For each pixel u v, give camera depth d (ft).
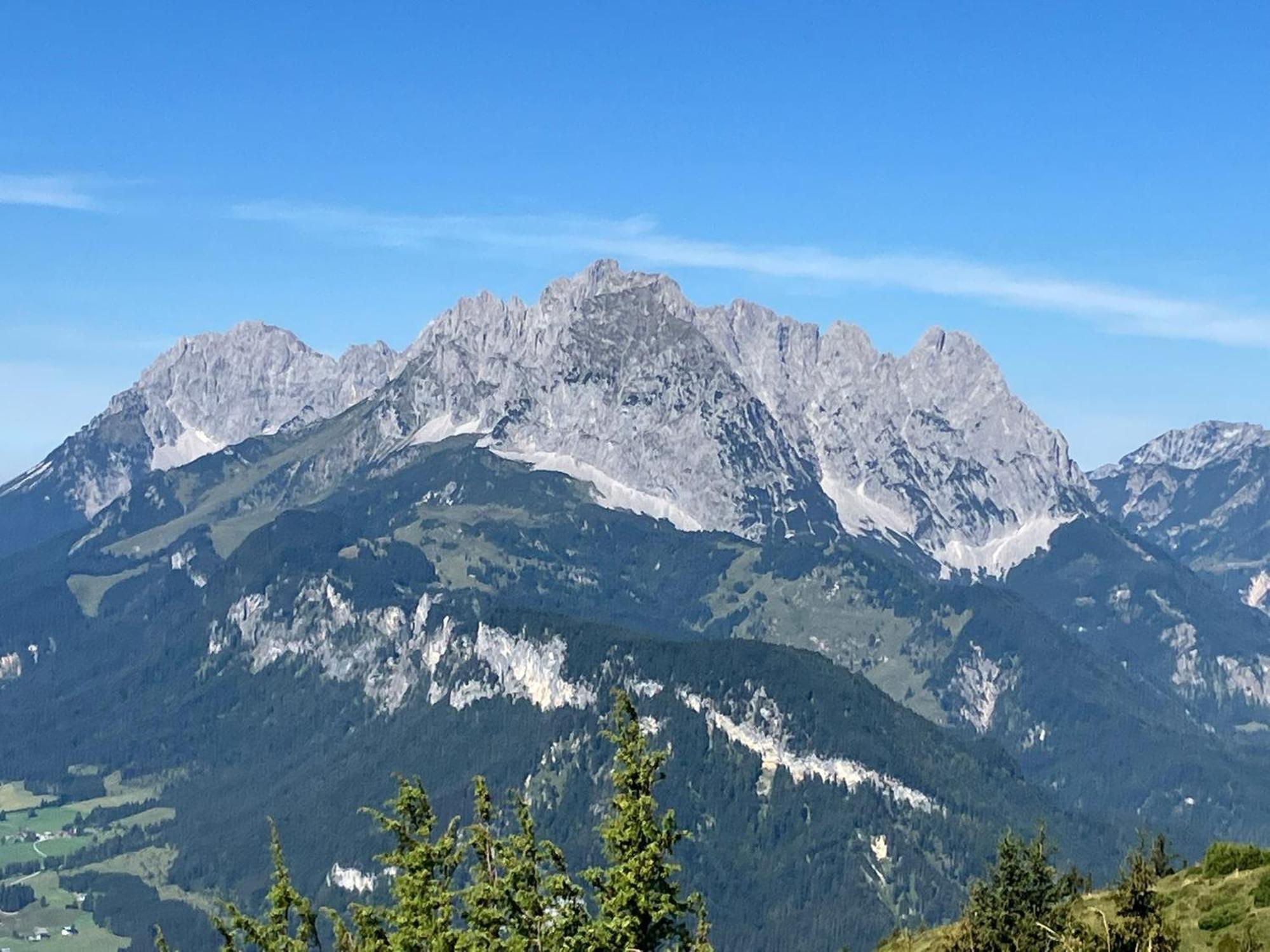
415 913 437.99
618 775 437.58
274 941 458.09
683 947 433.48
